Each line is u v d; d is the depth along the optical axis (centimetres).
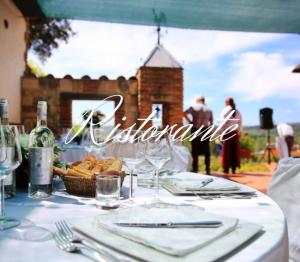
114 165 113
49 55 927
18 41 571
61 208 88
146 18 546
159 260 51
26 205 91
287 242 71
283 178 168
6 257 54
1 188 90
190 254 53
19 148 89
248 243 60
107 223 65
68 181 104
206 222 66
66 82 592
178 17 537
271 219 78
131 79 612
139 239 58
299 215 152
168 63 612
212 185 112
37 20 659
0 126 87
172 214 73
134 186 122
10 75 525
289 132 551
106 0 467
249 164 834
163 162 104
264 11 501
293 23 560
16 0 491
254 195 106
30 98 584
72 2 482
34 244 60
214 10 501
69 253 56
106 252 56
